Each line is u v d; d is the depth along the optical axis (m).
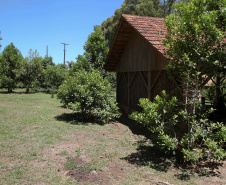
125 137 7.23
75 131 7.78
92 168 4.64
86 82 9.63
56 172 4.49
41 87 27.08
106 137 7.16
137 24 8.80
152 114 4.93
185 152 4.56
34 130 7.77
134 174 4.48
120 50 11.74
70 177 4.28
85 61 13.45
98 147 6.07
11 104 14.34
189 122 4.96
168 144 4.67
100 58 13.67
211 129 4.79
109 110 9.65
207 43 4.73
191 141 4.82
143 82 9.76
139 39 9.60
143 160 5.20
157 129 4.87
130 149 5.99
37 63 23.86
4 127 8.06
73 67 13.73
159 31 5.88
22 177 4.24
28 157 5.23
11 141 6.43
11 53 23.17
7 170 4.54
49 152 5.59
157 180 4.22
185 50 4.97
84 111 9.87
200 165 4.96
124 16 9.52
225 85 10.11
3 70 23.09
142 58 9.30
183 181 4.21
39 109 12.53
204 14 4.69
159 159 5.28
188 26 4.83
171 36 5.13
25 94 22.17
